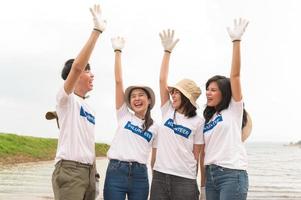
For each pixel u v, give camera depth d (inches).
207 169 224.5
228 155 215.5
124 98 250.4
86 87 221.0
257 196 711.7
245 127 233.8
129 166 232.2
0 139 1589.6
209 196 223.5
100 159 1915.6
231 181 212.7
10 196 557.9
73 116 210.8
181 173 233.6
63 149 209.5
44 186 692.1
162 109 250.7
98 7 209.5
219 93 224.7
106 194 235.3
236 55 221.1
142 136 238.5
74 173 208.2
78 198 207.8
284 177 1251.8
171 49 259.1
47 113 219.9
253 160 2923.2
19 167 1178.0
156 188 237.3
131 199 234.4
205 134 228.1
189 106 239.1
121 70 254.7
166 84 253.9
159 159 238.7
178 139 235.3
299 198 694.5
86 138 214.8
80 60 200.8
